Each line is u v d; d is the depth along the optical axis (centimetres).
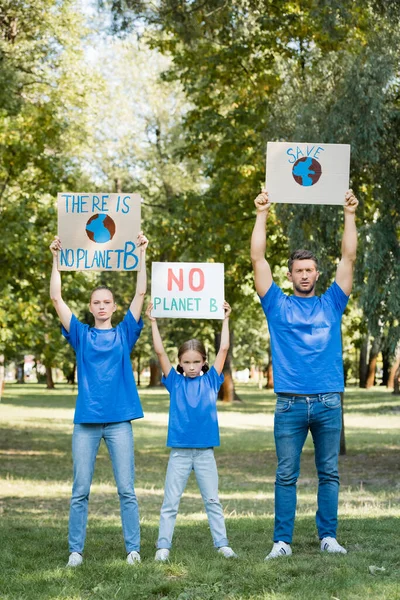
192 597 617
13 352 3125
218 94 2655
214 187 2759
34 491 1636
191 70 2638
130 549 751
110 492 1602
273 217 2669
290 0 2200
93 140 4347
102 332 773
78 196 829
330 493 776
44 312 3045
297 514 1130
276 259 2847
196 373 793
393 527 923
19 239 2428
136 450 2738
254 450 2738
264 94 2478
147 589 637
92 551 802
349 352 8619
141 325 792
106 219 827
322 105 2080
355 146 1938
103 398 753
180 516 1164
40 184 2527
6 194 2698
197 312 830
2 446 2816
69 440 3117
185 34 2098
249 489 1716
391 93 2000
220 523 779
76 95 3584
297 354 759
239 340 8500
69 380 10856
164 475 2014
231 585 651
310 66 2352
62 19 3494
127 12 2050
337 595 607
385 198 1997
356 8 2034
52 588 641
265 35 2350
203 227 2697
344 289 787
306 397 756
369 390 7325
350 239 791
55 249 822
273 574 669
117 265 824
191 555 756
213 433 781
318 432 773
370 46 2030
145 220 3297
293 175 814
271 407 5272
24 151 2384
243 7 2208
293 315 765
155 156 4762
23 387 9731
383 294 1944
